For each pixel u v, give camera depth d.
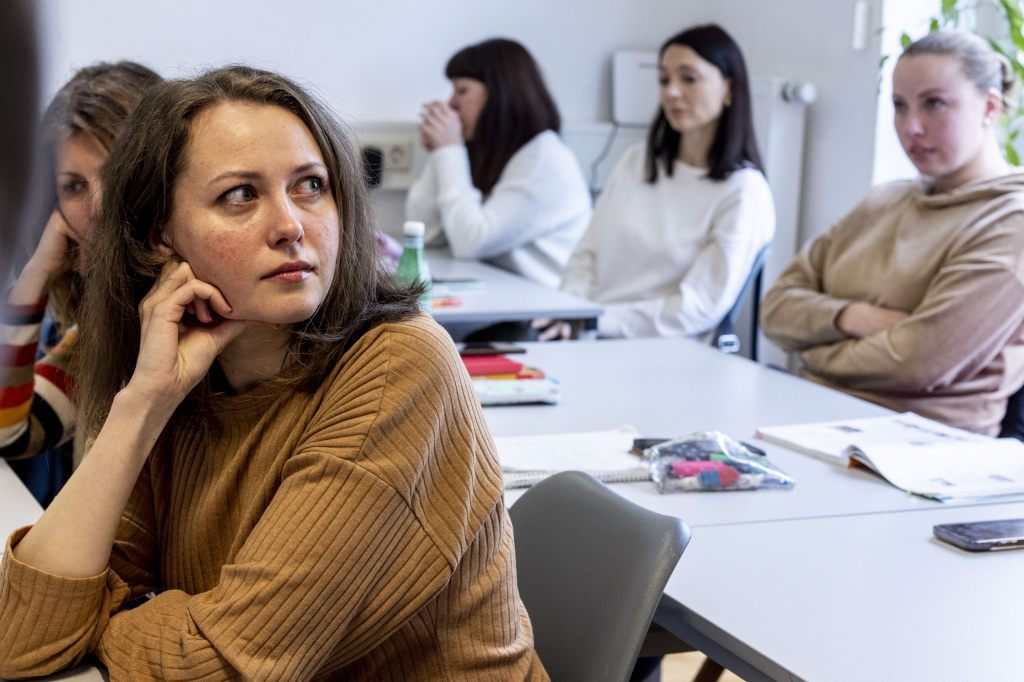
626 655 1.12
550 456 1.66
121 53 3.79
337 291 1.01
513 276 3.37
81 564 0.99
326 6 4.03
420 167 4.17
